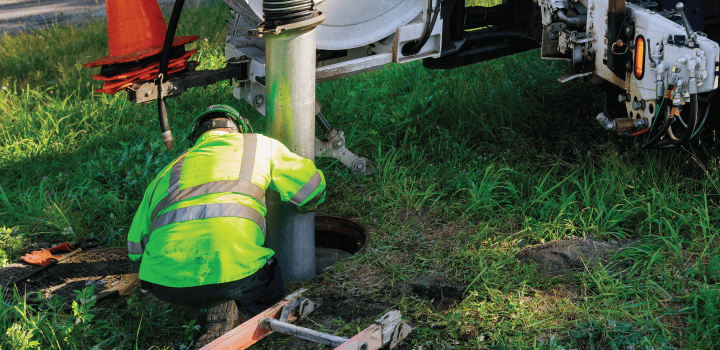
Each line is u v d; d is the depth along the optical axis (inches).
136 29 145.3
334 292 140.0
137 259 126.0
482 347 117.8
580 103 218.5
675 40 133.8
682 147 166.4
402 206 176.6
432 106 226.4
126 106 254.4
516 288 133.1
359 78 264.8
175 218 115.6
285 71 130.4
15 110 257.1
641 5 157.9
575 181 165.0
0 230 174.9
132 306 135.0
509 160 191.0
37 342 118.2
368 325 126.4
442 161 199.9
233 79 173.8
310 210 136.6
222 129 132.0
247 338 115.0
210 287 115.1
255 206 119.9
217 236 113.6
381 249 155.3
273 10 126.0
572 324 121.2
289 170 126.6
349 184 192.2
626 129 150.4
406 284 140.4
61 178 203.0
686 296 124.3
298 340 124.3
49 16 445.4
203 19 375.2
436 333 122.2
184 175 120.3
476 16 186.2
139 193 193.0
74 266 158.9
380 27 179.2
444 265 146.3
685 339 114.1
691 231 145.5
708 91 140.0
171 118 243.0
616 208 159.6
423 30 175.6
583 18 163.5
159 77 145.3
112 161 209.8
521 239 152.8
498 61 262.5
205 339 112.4
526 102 222.7
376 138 216.4
